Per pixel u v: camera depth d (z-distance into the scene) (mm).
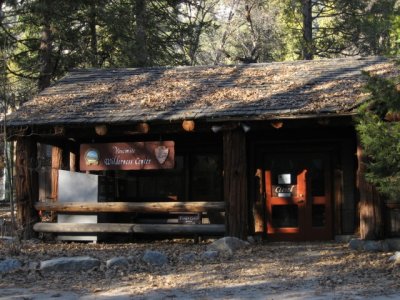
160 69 16469
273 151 14406
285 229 14172
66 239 13859
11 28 23469
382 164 9609
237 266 10055
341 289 8188
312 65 15297
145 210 13266
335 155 14117
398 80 9797
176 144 15047
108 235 14328
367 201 12102
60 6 20641
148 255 10375
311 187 14227
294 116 12141
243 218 12727
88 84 15648
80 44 22938
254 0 32656
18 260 10016
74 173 14070
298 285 8484
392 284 8422
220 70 15773
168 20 26250
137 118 12875
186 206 13047
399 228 12391
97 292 8211
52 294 8086
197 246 12875
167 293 8070
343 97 12484
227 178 12812
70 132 13664
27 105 14406
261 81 14438
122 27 23297
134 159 13711
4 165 13438
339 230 13883
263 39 33688
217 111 12695
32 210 13898
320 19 38594
